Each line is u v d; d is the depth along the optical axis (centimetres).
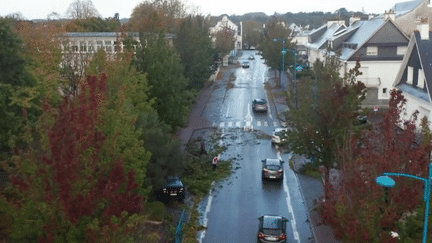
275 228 2095
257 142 3953
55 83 2461
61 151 1149
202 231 2270
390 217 1283
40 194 1232
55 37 3941
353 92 2067
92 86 1455
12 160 1446
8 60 2181
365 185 1327
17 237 1255
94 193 1194
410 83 3531
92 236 1173
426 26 3284
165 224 2295
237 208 2567
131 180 1279
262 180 3020
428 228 1296
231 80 7700
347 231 1303
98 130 1415
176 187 2588
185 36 5362
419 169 1340
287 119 2484
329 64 3072
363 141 1642
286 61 6812
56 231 1214
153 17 6981
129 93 2717
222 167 3262
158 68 3588
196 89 5588
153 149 2495
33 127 2048
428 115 3128
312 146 2298
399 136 1480
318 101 2181
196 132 4338
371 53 5041
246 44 16438
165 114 3722
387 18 4947
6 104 2150
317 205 2423
